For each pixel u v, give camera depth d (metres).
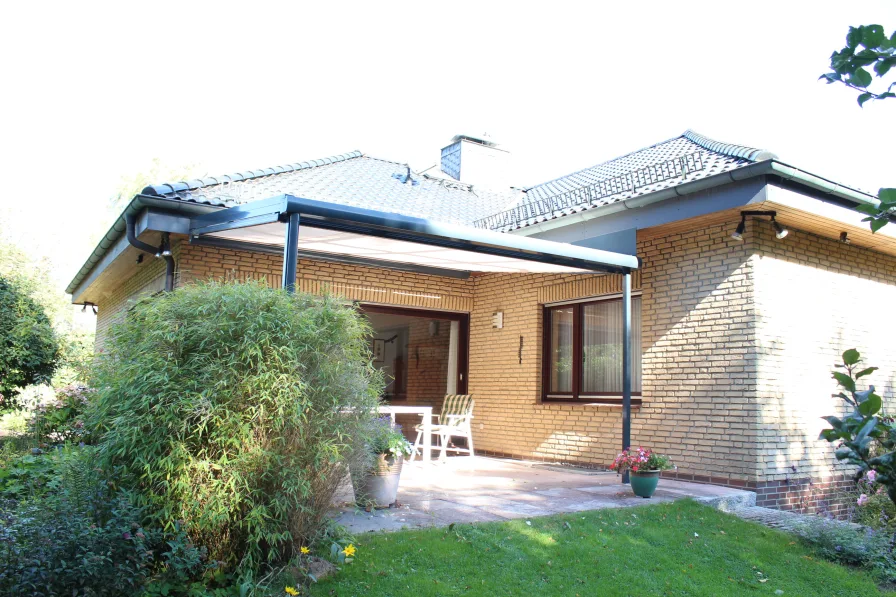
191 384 5.00
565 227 11.57
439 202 15.19
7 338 13.37
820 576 6.48
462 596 5.13
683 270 10.71
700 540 7.00
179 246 10.80
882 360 11.44
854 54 2.62
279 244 10.79
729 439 9.79
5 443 10.29
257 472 5.09
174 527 4.80
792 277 10.20
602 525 7.02
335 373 5.50
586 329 12.69
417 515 6.93
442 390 14.45
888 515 8.68
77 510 4.57
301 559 5.26
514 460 12.94
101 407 5.23
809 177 8.92
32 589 3.95
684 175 9.61
